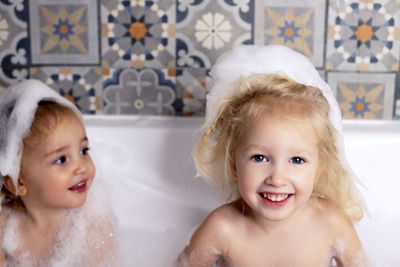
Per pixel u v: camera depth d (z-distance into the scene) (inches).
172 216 44.7
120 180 45.2
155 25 46.4
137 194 45.1
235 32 46.1
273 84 33.8
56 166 35.5
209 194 45.1
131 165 45.6
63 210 38.4
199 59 46.8
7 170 35.4
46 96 37.6
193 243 35.6
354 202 37.6
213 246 35.1
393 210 42.8
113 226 40.8
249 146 31.8
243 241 34.6
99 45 47.0
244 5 45.6
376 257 38.6
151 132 45.0
